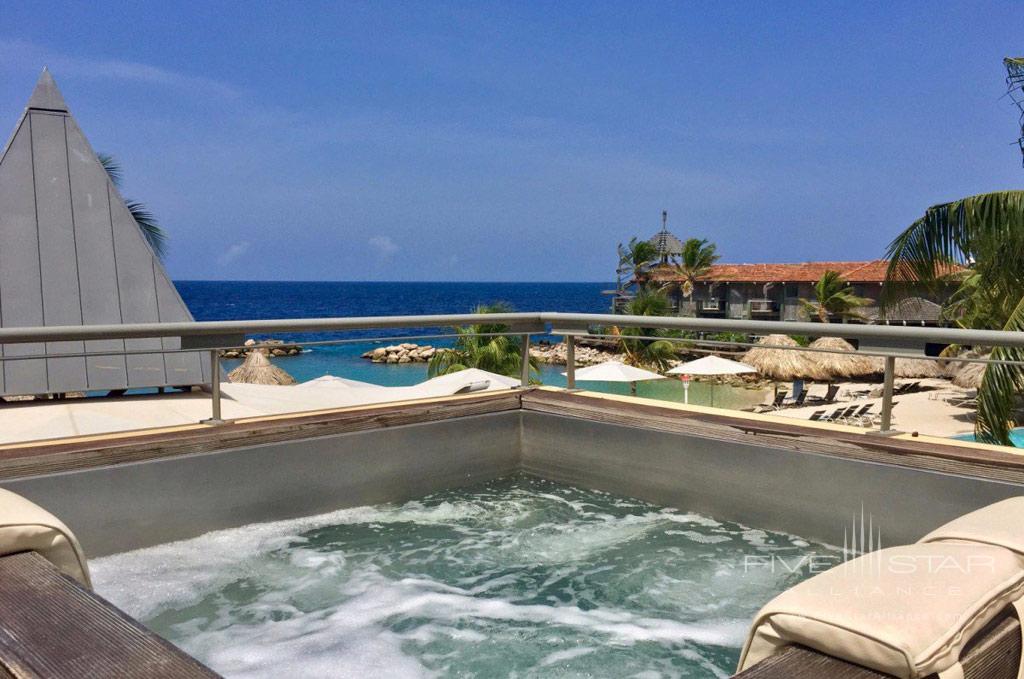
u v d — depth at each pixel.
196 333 3.54
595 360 44.91
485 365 19.62
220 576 3.03
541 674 2.29
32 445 3.20
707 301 58.34
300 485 3.69
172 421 4.27
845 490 3.26
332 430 3.81
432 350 48.81
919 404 24.69
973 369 26.94
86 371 5.38
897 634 0.96
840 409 23.78
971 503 2.93
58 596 1.37
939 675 0.96
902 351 3.27
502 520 3.71
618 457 4.09
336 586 2.94
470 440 4.34
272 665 2.36
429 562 3.20
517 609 2.74
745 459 3.58
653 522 3.66
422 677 2.28
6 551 1.55
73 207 5.83
